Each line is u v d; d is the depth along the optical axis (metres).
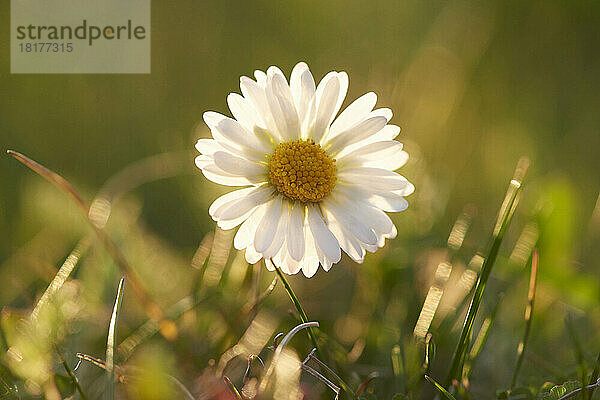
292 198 0.18
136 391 0.18
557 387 0.18
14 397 0.17
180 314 0.19
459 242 0.20
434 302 0.19
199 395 0.18
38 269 0.20
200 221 0.22
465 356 0.18
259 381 0.18
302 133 0.18
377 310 0.20
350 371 0.19
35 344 0.18
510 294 0.20
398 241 0.20
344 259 0.20
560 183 0.20
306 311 0.20
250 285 0.20
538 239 0.19
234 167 0.17
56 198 0.22
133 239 0.20
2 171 0.23
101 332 0.19
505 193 0.23
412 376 0.18
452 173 0.23
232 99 0.18
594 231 0.21
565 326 0.19
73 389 0.17
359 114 0.18
